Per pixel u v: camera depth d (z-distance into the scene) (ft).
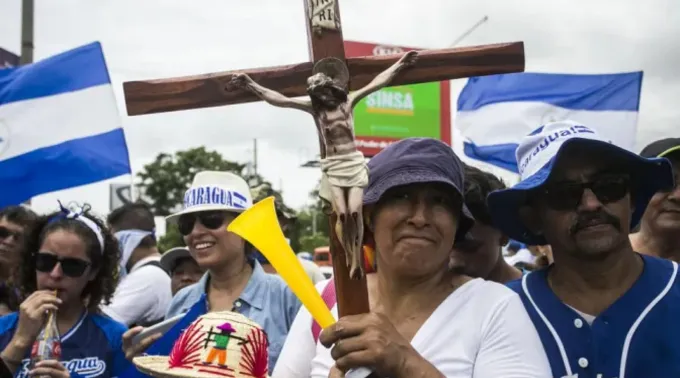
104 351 9.70
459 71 6.04
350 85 6.07
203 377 7.23
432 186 6.24
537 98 19.04
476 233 9.02
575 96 18.90
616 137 18.67
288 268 5.85
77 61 16.76
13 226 12.50
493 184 9.26
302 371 6.79
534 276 7.28
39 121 16.49
